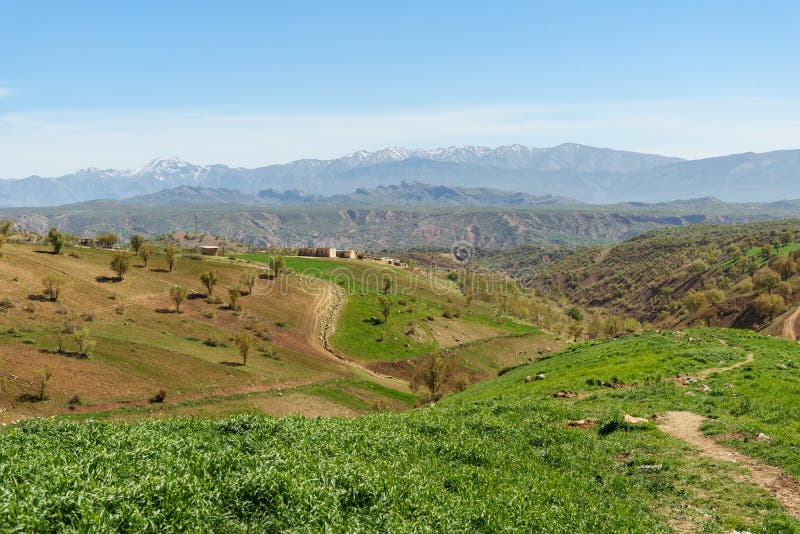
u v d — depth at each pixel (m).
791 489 20.31
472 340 161.75
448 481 19.59
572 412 34.91
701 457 24.61
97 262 147.00
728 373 43.19
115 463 16.44
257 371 102.00
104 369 83.12
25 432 21.45
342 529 13.71
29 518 11.62
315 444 21.92
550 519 16.56
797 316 162.25
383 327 156.12
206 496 14.62
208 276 144.12
